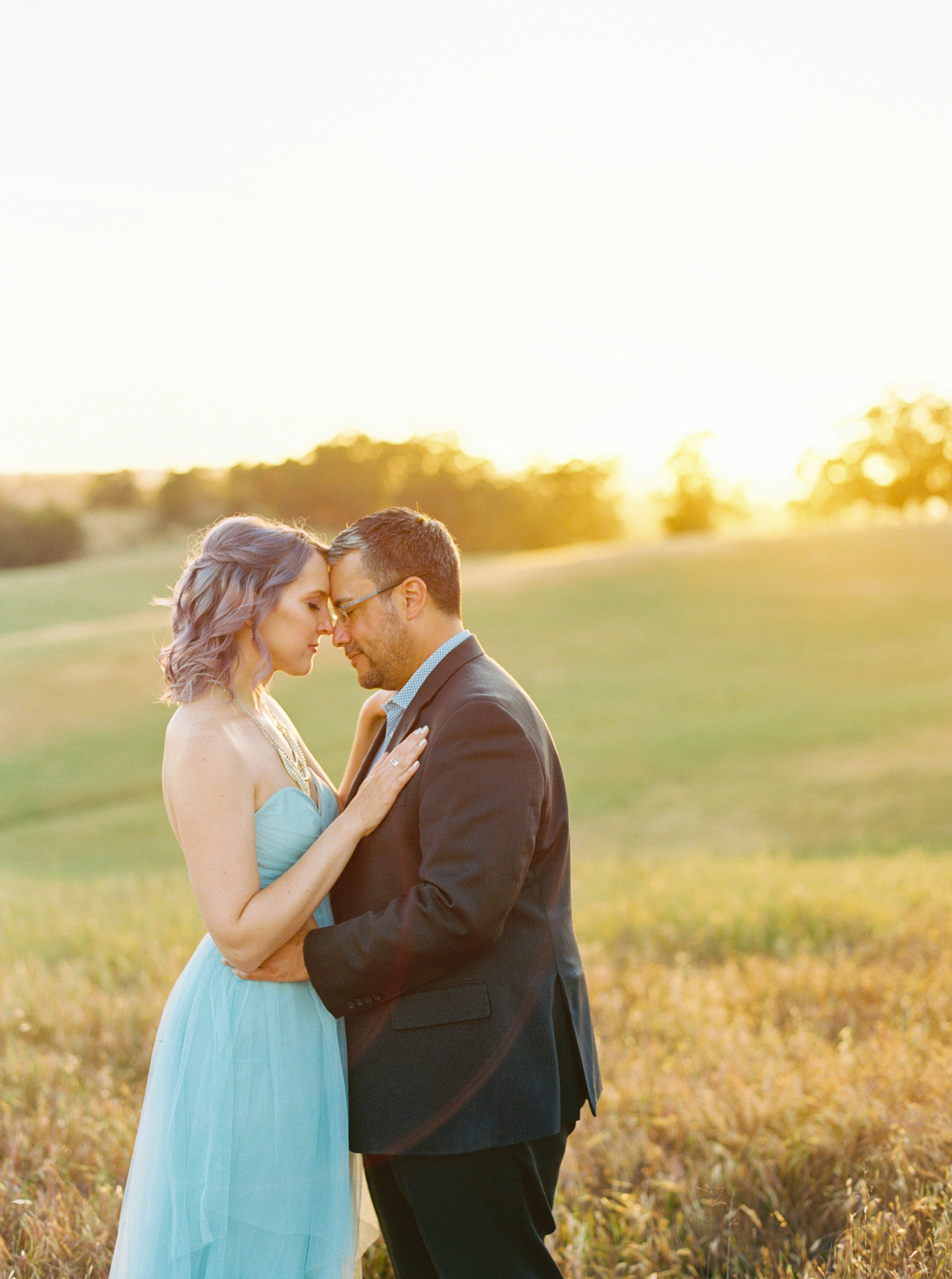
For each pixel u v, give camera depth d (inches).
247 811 100.0
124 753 1002.1
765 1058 157.8
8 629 1977.1
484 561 2345.0
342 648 108.4
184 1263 95.3
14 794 900.0
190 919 306.7
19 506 4082.2
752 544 1941.4
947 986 191.0
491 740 95.6
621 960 249.1
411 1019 96.3
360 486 4530.0
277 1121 98.7
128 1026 192.9
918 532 1888.5
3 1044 187.0
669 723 1059.9
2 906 358.3
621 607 1603.1
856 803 765.9
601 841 717.9
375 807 99.9
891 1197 115.4
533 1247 98.5
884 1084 138.6
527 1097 95.8
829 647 1322.6
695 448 4306.1
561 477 4547.2
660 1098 145.5
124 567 2687.0
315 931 97.3
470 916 91.0
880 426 3511.3
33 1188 126.2
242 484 4571.9
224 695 103.7
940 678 1155.3
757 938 258.2
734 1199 120.6
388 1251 109.2
